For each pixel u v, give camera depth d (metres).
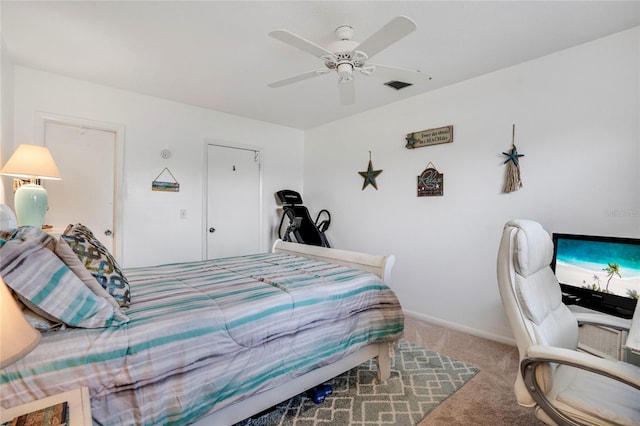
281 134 4.74
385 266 2.29
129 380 1.14
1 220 1.73
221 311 1.45
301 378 1.73
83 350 1.10
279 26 2.13
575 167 2.38
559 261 2.22
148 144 3.54
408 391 2.02
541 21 2.06
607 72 2.24
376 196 3.89
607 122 2.24
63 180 3.10
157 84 3.20
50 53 2.56
